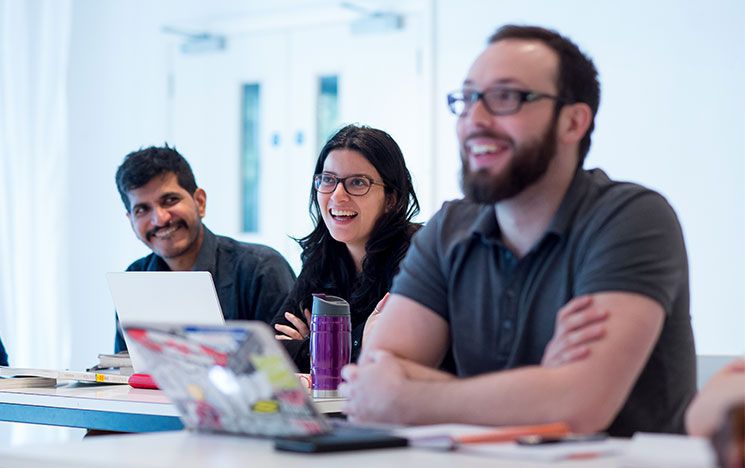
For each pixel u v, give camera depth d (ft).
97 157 18.67
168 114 18.30
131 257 18.24
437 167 15.90
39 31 17.93
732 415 3.73
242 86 17.75
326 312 7.93
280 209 17.37
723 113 14.03
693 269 14.21
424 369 5.84
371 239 9.73
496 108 5.94
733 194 13.96
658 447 4.26
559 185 6.11
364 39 16.57
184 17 18.15
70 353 18.29
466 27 15.70
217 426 5.18
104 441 4.98
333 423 5.20
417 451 4.60
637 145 14.60
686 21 14.26
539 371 5.39
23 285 17.63
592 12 14.89
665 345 6.13
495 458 4.38
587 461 4.30
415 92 16.10
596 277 5.77
